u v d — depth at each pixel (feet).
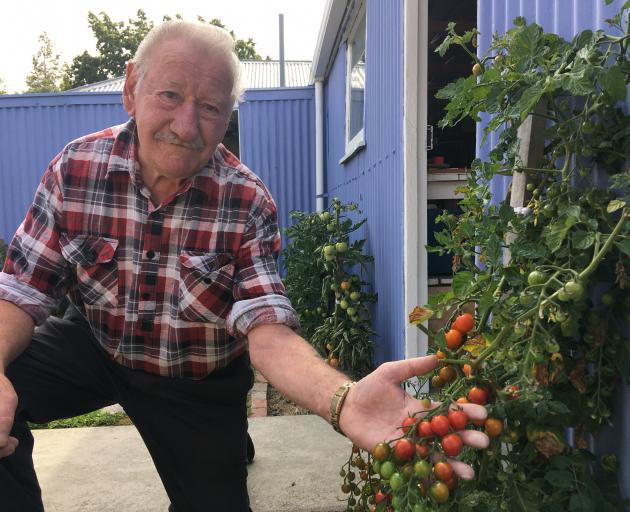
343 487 5.78
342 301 15.03
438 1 15.35
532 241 4.89
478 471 4.43
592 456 4.55
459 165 19.93
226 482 6.59
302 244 18.15
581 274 3.68
